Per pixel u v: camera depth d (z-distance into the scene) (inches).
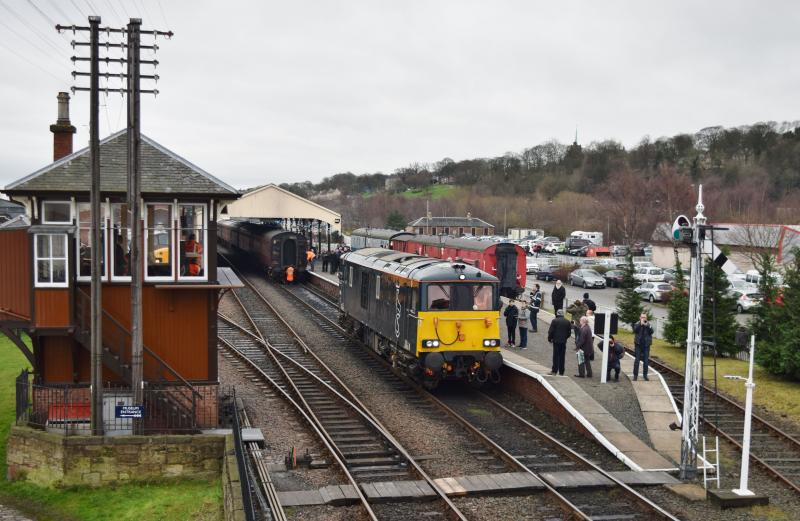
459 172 6993.1
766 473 602.9
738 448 668.7
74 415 678.5
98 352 630.5
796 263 958.4
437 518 493.0
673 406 739.4
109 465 624.7
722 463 627.8
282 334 1224.8
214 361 700.7
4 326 663.8
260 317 1398.9
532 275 2470.5
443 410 774.5
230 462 577.0
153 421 659.4
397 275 904.9
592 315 851.4
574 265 2338.8
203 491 610.2
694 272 584.7
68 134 864.9
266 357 1042.1
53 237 652.1
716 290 1055.0
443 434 684.7
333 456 602.9
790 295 935.7
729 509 519.5
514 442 661.3
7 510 584.7
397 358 915.4
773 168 4173.2
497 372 868.0
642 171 4751.5
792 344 881.5
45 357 692.7
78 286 673.6
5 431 777.6
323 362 1003.3
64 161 674.8
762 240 1866.4
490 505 514.0
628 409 724.0
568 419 712.4
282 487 545.3
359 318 1095.6
